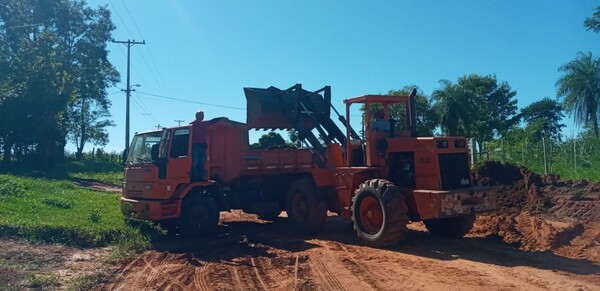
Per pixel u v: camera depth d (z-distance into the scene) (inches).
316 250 402.9
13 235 412.8
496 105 1742.1
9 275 312.0
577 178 743.1
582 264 335.6
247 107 531.8
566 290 275.7
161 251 412.2
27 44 1456.7
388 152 434.6
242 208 533.0
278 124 536.1
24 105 1201.4
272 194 551.5
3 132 1182.3
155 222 488.7
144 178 474.0
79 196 726.5
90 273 330.0
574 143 811.4
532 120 1785.2
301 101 528.1
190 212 471.8
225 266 357.4
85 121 2058.3
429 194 384.8
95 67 1936.5
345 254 383.2
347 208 451.8
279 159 536.4
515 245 407.2
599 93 974.4
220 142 509.0
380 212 403.5
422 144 403.9
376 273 323.6
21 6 1699.1
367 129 443.5
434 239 434.6
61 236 421.4
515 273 313.4
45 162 1326.3
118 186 1213.1
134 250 409.1
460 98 1077.1
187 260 377.7
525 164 895.7
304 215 497.0
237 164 506.6
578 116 997.2
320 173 484.7
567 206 547.2
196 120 482.6
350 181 446.3
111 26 1979.6
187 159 469.4
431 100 1098.1
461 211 383.9
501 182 663.8
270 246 428.8
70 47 1904.5
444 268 330.3
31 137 1244.5
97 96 2016.5
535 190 603.2
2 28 1644.9
